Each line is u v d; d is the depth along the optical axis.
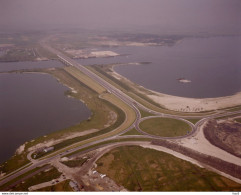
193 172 190.00
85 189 170.75
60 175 186.25
